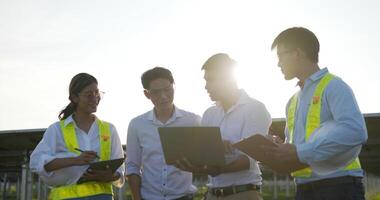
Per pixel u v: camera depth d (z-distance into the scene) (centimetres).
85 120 534
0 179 2423
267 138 393
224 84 498
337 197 390
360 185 397
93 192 513
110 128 545
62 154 518
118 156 543
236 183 494
